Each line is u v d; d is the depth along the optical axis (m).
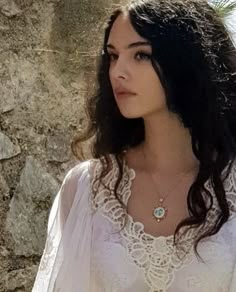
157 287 1.85
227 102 1.97
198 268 1.83
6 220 3.17
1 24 3.28
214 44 1.97
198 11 1.96
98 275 1.89
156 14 1.88
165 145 1.97
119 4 1.94
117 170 1.99
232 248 1.84
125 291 1.86
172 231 1.89
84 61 3.34
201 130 1.93
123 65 1.88
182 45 1.89
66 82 3.43
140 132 2.03
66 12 3.40
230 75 1.99
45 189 3.30
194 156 1.98
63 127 3.40
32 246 3.23
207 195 1.89
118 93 1.90
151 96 1.89
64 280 1.95
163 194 1.94
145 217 1.92
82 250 1.93
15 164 3.23
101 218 1.94
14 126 3.25
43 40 3.38
